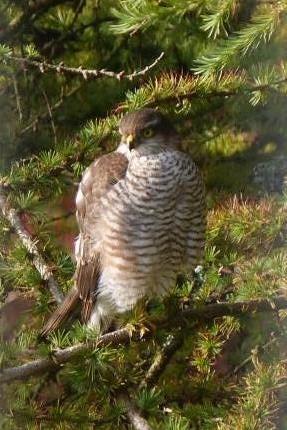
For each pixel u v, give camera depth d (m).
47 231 10.95
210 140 15.81
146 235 10.38
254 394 9.42
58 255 11.03
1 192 10.92
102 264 10.54
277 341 10.81
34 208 10.80
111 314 10.72
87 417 9.67
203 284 10.39
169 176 10.36
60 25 16.53
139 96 11.12
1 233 10.91
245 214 10.66
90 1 16.81
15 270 10.43
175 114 11.52
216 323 10.77
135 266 10.44
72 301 10.44
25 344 9.38
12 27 16.12
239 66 12.59
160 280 10.63
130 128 10.43
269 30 10.34
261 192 14.16
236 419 9.23
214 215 11.29
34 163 11.25
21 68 14.96
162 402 10.30
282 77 11.11
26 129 15.27
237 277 10.11
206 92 11.08
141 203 10.32
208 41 15.30
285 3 10.21
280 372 9.61
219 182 15.30
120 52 16.27
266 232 10.60
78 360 9.09
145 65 16.06
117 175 10.46
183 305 10.30
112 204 10.41
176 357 11.52
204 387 10.77
